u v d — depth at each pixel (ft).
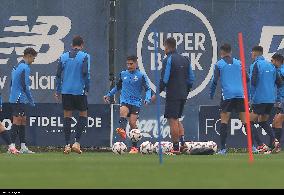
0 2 187.32
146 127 189.47
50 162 118.83
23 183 72.54
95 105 187.42
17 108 177.06
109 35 187.62
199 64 191.83
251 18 192.95
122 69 187.62
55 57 188.44
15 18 187.62
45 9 187.62
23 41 188.03
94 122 187.73
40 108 187.73
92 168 98.58
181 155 158.10
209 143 164.45
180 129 162.50
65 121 167.22
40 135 187.83
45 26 187.93
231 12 192.24
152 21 189.37
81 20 187.83
